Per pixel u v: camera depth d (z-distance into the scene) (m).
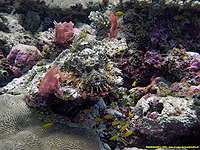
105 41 1.39
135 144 1.04
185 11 1.39
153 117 1.00
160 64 1.27
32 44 1.70
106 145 0.99
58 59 1.11
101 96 0.98
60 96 0.97
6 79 1.51
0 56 1.55
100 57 1.04
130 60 1.31
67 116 1.04
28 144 0.95
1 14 1.84
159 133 0.99
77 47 1.09
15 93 1.14
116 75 1.07
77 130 0.99
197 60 1.24
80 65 1.01
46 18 1.92
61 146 0.94
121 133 1.05
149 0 1.38
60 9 1.87
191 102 1.03
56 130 0.99
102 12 1.75
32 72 1.18
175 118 0.97
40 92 1.00
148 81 1.30
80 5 1.86
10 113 1.02
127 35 1.39
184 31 1.40
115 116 1.07
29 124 1.01
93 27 1.57
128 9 1.46
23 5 1.91
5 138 0.97
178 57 1.26
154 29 1.38
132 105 1.16
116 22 1.42
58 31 1.32
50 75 0.98
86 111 1.04
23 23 1.89
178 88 1.17
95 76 0.98
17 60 1.51
